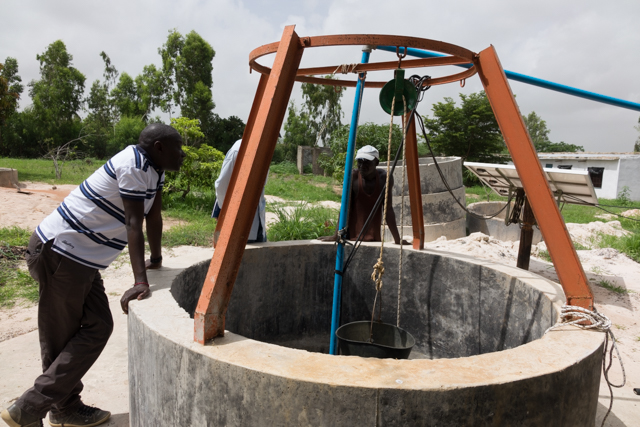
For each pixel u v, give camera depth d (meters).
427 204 8.21
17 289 4.93
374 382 1.40
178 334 1.75
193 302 2.88
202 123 34.78
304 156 29.72
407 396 1.37
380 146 19.94
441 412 1.38
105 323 2.39
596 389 1.78
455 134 30.50
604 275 6.76
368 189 4.04
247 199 1.80
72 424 2.52
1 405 2.70
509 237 9.62
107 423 2.59
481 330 3.07
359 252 3.75
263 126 1.81
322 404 1.40
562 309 2.05
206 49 34.34
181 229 8.05
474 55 2.19
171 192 11.52
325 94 39.56
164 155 2.35
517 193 5.57
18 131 35.59
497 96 2.16
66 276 2.18
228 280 1.77
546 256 7.70
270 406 1.45
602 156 26.06
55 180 15.87
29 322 4.09
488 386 1.41
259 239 3.98
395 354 2.24
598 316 1.96
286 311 3.67
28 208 9.10
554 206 2.05
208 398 1.58
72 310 2.26
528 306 2.62
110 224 2.28
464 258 3.27
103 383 3.06
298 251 3.66
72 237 2.18
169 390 1.72
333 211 9.84
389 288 3.69
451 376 1.46
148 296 2.18
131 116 39.50
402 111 2.46
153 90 37.25
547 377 1.51
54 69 36.94
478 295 3.09
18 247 6.30
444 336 3.37
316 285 3.78
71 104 38.03
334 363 1.53
